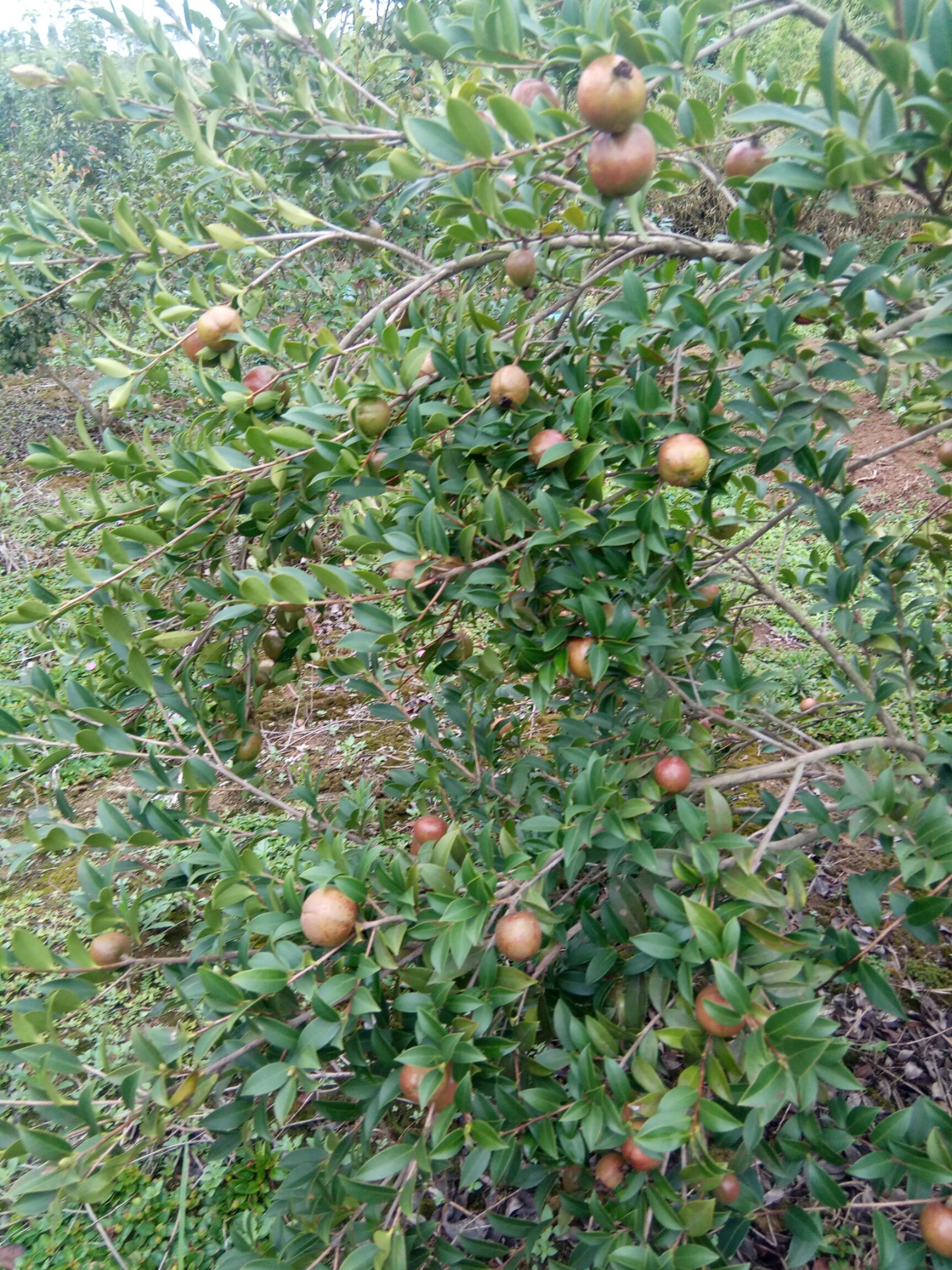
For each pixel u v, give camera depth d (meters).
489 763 2.83
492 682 2.56
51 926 4.03
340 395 1.91
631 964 1.98
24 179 10.77
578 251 2.64
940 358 1.53
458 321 2.00
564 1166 1.88
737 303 1.81
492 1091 1.85
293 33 2.26
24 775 2.17
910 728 4.56
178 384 4.27
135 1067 1.58
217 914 1.93
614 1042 1.76
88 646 2.29
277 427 1.87
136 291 6.62
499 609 2.02
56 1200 1.46
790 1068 1.34
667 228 2.71
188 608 2.10
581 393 2.02
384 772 4.92
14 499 8.45
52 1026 1.63
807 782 2.68
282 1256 1.78
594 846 2.08
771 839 1.97
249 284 2.18
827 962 1.84
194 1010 1.78
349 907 1.62
